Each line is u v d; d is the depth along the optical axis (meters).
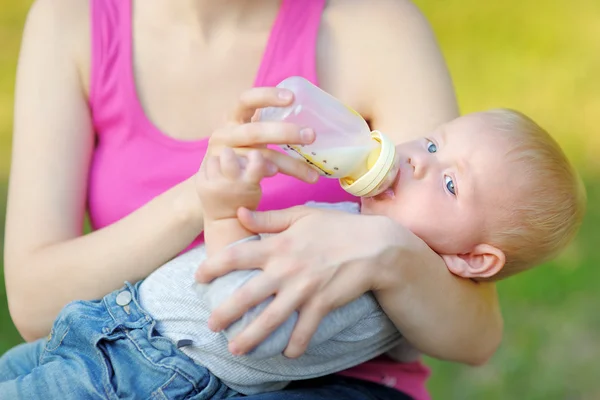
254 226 3.75
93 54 4.62
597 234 9.70
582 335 8.32
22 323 4.48
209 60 4.61
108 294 4.29
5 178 10.35
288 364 3.98
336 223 3.85
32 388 3.98
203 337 3.98
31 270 4.39
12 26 14.20
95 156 4.71
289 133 3.53
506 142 4.34
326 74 4.69
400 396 4.39
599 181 10.98
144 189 4.55
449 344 4.22
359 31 4.71
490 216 4.27
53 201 4.52
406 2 4.90
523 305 8.70
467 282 4.30
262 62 4.59
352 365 4.20
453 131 4.41
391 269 3.85
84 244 4.34
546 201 4.33
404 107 4.62
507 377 7.86
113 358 4.02
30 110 4.61
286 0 4.68
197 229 4.24
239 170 3.62
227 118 3.80
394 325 4.18
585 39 14.99
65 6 4.74
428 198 4.23
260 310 3.67
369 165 3.94
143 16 4.70
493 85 13.75
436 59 4.77
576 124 12.69
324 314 3.75
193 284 3.81
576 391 7.72
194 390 3.98
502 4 15.83
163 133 4.57
